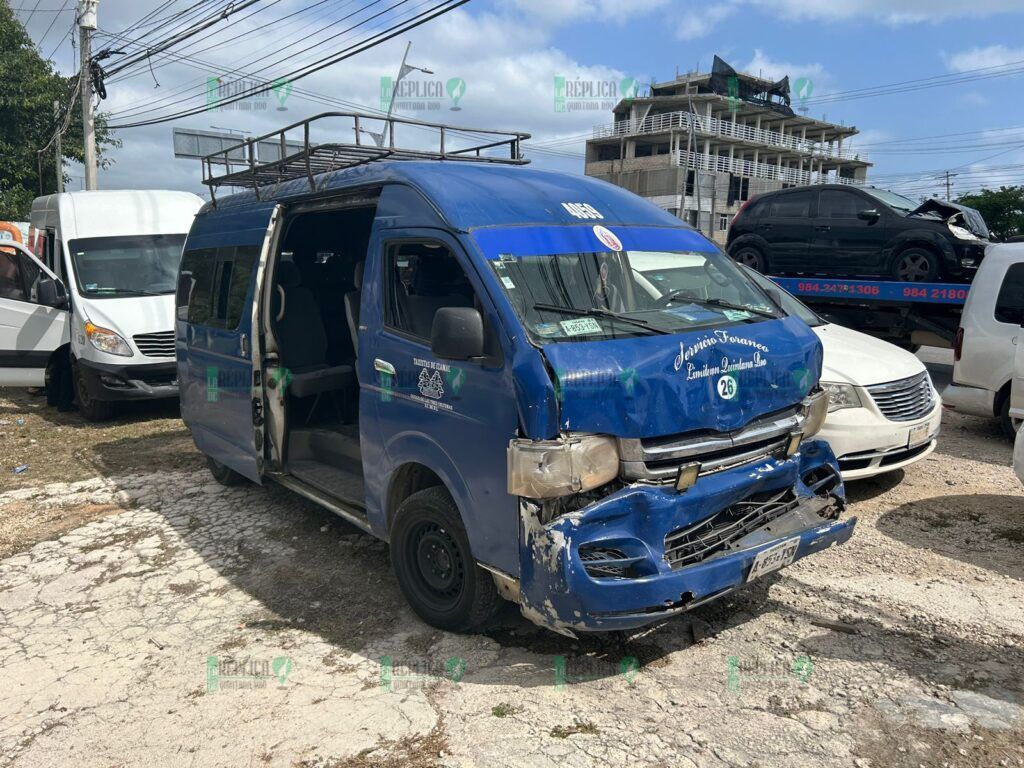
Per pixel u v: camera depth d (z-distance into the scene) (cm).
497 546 351
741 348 366
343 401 621
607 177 5894
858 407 556
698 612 423
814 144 6494
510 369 334
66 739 338
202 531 584
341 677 375
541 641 397
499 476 344
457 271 397
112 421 996
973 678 356
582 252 390
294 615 443
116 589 491
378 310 423
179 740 332
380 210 429
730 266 455
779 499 395
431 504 392
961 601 427
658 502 334
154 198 1117
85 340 945
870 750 309
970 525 537
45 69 2794
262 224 548
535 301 355
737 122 6206
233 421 588
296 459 575
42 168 2780
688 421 342
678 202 5375
